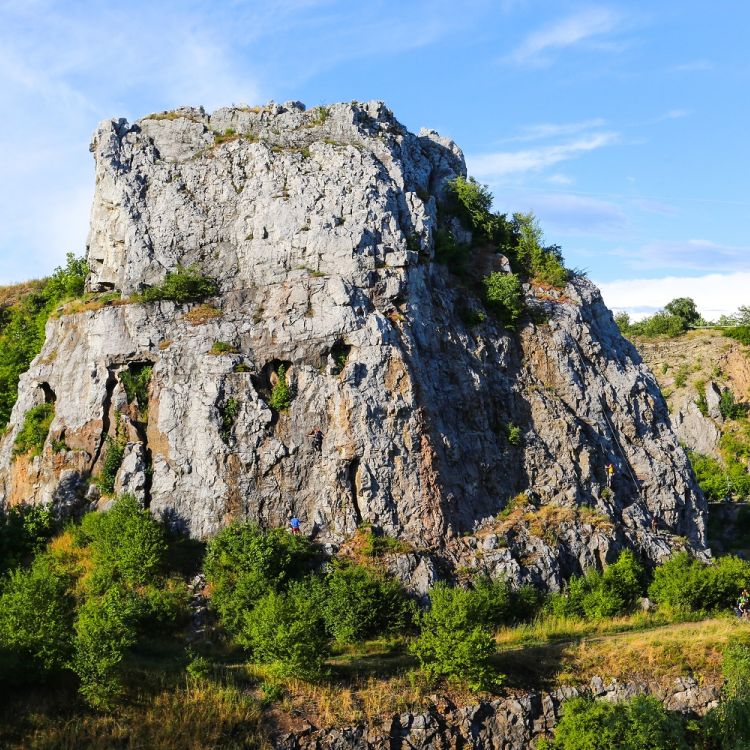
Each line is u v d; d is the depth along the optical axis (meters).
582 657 34.78
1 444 45.16
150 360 41.06
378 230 43.84
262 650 30.94
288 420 39.66
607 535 42.94
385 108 52.78
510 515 42.59
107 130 46.94
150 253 43.78
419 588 36.66
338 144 46.97
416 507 39.19
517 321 49.78
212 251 44.09
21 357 52.09
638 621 39.06
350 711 29.83
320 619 33.38
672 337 108.38
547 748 31.17
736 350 99.56
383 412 39.88
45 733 26.69
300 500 38.72
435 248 47.81
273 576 35.56
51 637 28.69
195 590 35.72
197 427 39.19
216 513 38.09
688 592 41.06
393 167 47.09
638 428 51.38
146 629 33.31
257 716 28.88
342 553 37.38
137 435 40.00
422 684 31.88
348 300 41.09
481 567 38.78
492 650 32.50
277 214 43.97
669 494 49.88
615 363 52.50
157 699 28.67
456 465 41.69
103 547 36.16
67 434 41.16
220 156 46.31
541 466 45.25
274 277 42.78
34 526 38.50
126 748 26.88
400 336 41.69
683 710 33.47
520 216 55.81
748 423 90.06
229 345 40.81
